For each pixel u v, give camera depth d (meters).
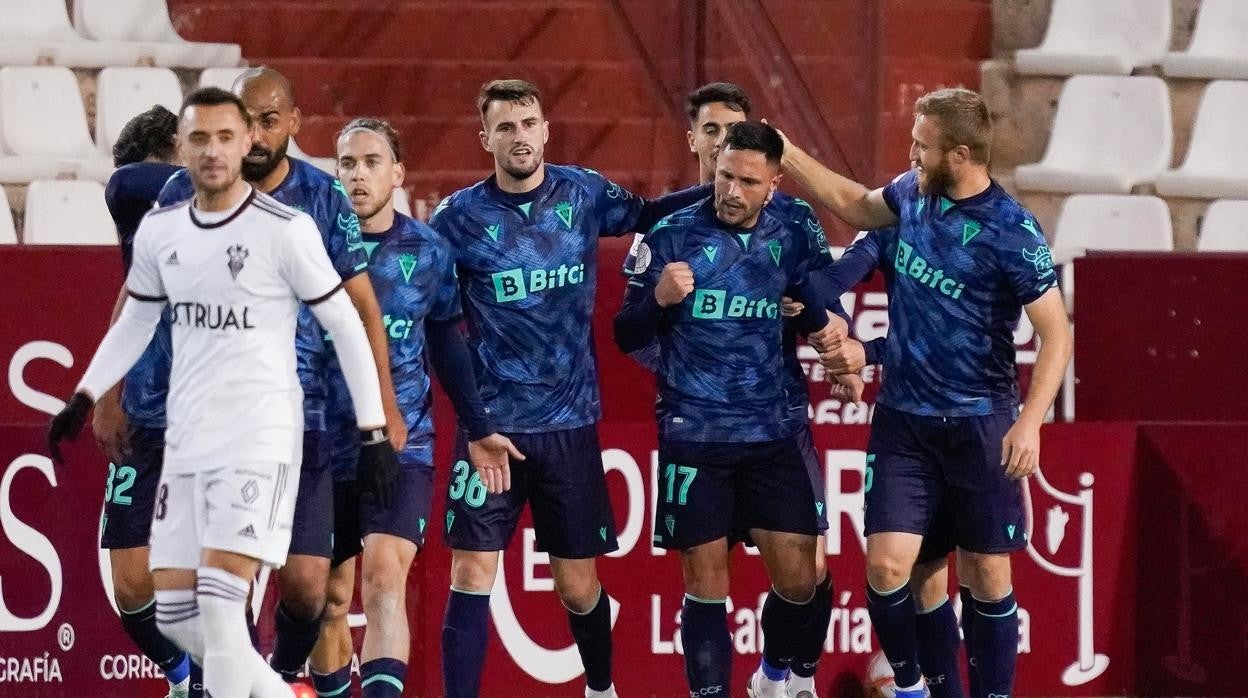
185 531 14.45
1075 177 31.53
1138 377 22.36
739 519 18.30
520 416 17.72
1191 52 34.06
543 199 17.77
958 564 17.98
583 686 20.44
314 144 31.61
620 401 21.16
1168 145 32.59
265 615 19.75
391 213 16.95
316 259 14.27
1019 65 32.75
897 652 17.52
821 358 18.58
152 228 14.41
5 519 19.53
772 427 17.84
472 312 17.84
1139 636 21.11
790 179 29.44
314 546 15.80
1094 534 21.03
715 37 30.84
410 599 20.22
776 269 17.81
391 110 32.06
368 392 14.64
